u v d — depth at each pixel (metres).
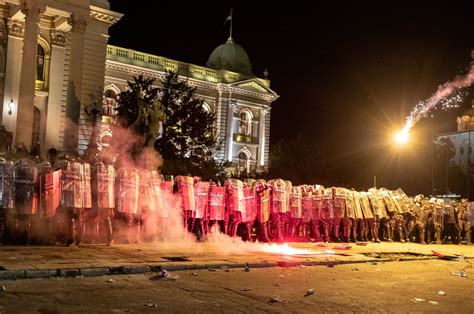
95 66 34.75
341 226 20.12
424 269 13.55
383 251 17.17
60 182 13.97
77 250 12.91
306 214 19.00
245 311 7.66
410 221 21.92
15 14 30.70
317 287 9.91
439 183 51.75
